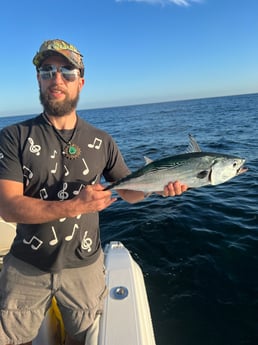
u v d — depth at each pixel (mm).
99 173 1016
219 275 1896
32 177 921
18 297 1002
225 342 1440
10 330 1002
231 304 1659
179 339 1470
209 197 3316
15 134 923
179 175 999
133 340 976
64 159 947
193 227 2539
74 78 947
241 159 1034
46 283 995
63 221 954
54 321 1198
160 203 3219
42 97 938
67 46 945
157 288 1823
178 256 2135
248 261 2010
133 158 6395
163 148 7508
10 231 1434
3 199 881
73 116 982
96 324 1053
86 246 1011
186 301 1702
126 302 1143
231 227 2508
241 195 3340
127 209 3111
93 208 849
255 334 1470
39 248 963
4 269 1026
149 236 2451
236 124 12438
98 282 1071
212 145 7180
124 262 1416
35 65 967
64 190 944
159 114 30172
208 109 31578
